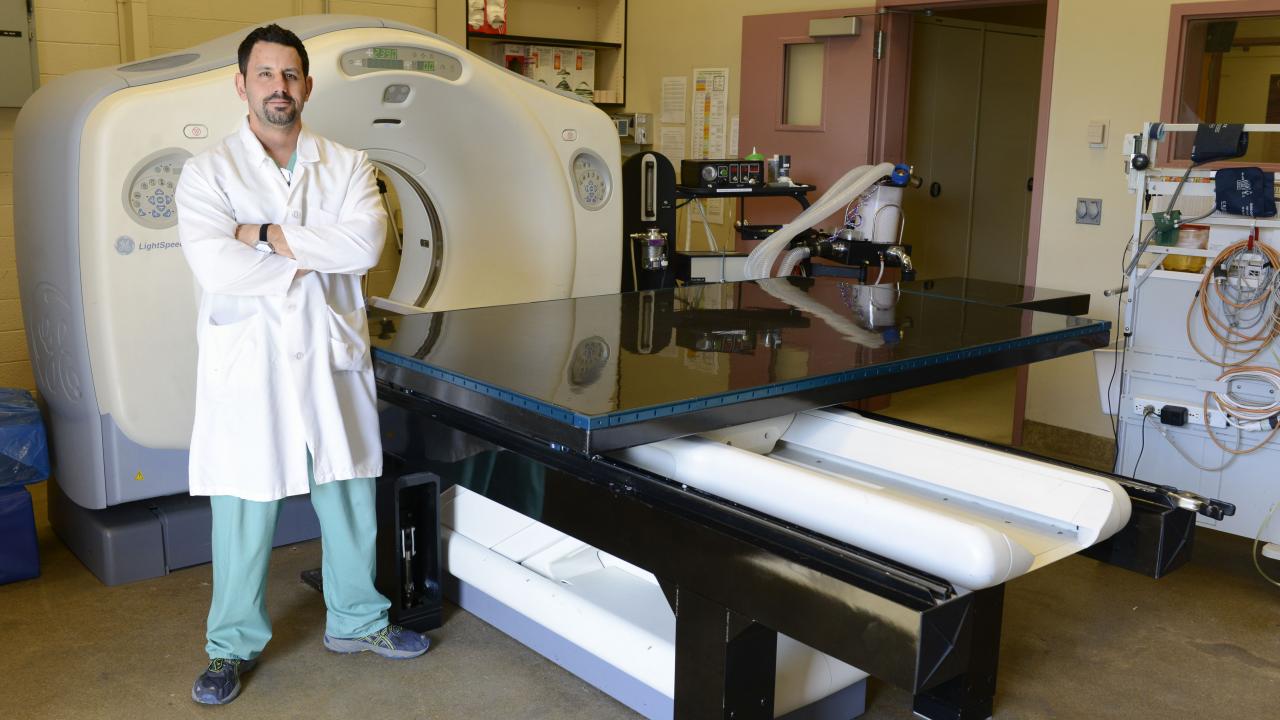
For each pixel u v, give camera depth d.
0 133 4.55
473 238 3.98
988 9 6.86
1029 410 4.89
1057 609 3.18
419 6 5.87
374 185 2.54
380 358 2.45
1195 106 4.36
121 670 2.66
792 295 3.43
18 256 3.32
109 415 3.06
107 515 3.22
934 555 1.69
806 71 5.81
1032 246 4.83
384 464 2.81
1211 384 3.39
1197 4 4.17
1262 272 3.26
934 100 6.37
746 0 6.00
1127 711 2.59
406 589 2.83
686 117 6.44
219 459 2.39
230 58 3.16
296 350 2.37
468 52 3.66
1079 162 4.62
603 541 2.00
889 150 5.50
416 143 3.67
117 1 4.78
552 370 2.20
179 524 3.25
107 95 2.96
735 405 2.02
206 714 2.46
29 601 3.05
